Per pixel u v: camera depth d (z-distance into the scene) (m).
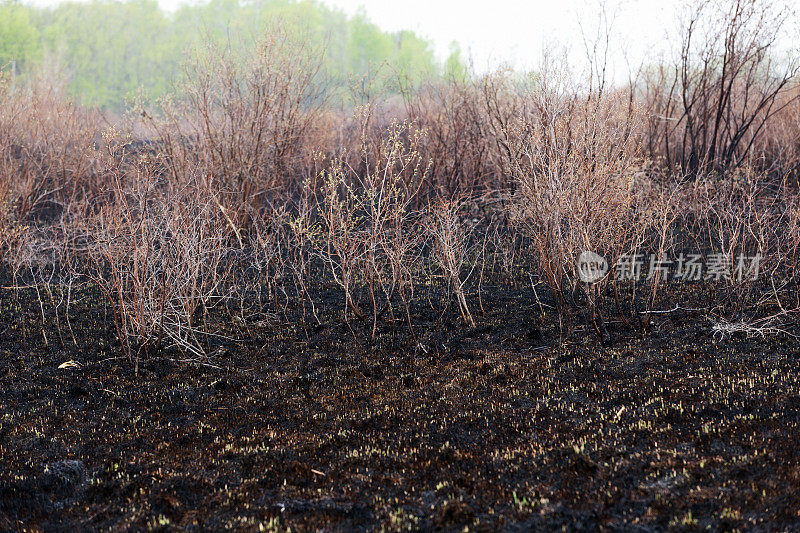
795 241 9.29
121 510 4.68
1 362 8.02
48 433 6.13
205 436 6.01
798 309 8.34
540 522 4.23
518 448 5.45
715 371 6.88
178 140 13.21
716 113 14.29
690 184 12.21
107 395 7.03
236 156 13.09
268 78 13.01
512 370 7.34
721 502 4.26
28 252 12.08
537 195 8.66
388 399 6.73
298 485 4.99
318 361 7.96
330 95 14.92
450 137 14.86
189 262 8.52
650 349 7.75
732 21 13.03
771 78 14.86
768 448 4.96
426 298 10.41
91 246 10.62
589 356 7.65
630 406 6.16
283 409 6.59
